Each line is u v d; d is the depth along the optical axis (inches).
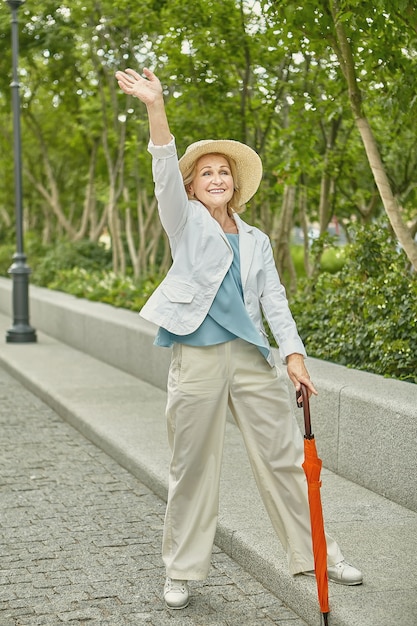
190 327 151.5
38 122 823.7
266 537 182.7
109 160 605.3
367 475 217.2
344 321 292.0
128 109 572.1
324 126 410.3
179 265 153.6
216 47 370.3
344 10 239.6
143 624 157.4
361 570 164.4
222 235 153.4
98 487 242.8
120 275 608.7
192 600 167.0
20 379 406.6
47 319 547.2
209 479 159.6
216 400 154.3
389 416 207.8
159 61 424.8
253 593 169.9
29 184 940.0
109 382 374.6
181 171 157.5
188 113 399.9
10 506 226.5
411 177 387.9
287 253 423.8
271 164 404.5
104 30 521.0
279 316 154.2
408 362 250.4
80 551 194.4
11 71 642.8
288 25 258.7
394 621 143.7
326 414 233.0
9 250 922.7
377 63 274.1
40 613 162.4
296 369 150.4
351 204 420.8
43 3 521.7
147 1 382.0
